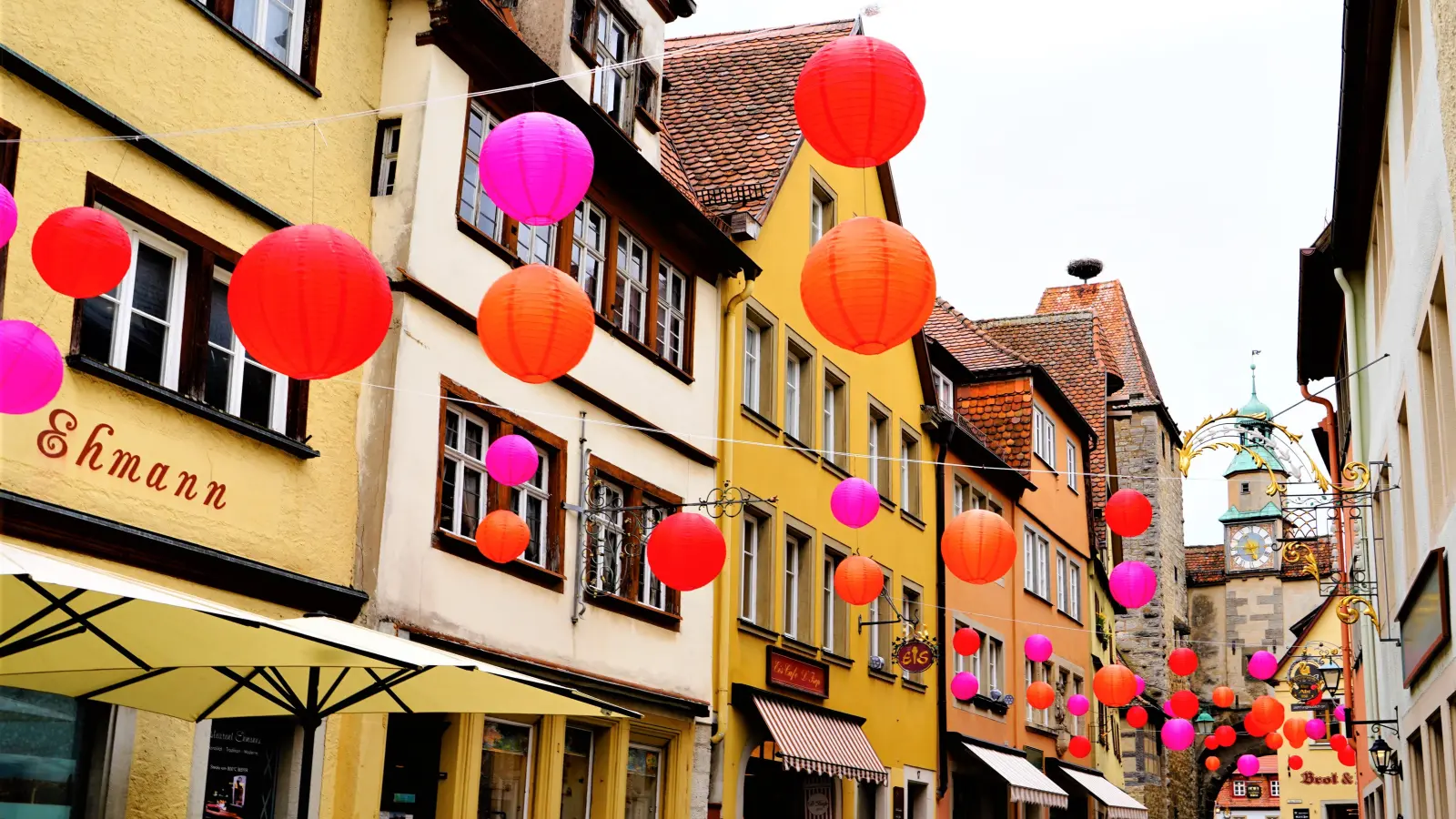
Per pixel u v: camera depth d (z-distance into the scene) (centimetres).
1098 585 4094
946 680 2825
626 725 1712
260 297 653
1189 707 2312
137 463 1088
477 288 1498
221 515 1169
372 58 1431
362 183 1401
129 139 1104
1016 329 4562
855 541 2445
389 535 1332
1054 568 3556
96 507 1049
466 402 1467
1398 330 1488
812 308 762
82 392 1044
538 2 1695
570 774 1644
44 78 1027
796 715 2108
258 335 662
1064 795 3184
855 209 2542
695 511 1927
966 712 2911
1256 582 6500
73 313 1047
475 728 1441
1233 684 6425
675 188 1859
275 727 1245
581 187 805
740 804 1994
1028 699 2209
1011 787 2822
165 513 1112
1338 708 2652
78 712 1055
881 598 2561
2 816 984
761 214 2117
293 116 1302
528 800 1549
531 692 1066
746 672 2036
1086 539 3875
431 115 1426
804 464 2270
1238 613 6500
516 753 1534
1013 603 3247
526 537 1241
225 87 1217
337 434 1320
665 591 1848
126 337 1111
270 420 1259
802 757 2020
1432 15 1100
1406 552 1545
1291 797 5312
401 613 1339
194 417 1147
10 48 1009
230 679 1017
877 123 712
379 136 1431
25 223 1011
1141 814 3806
